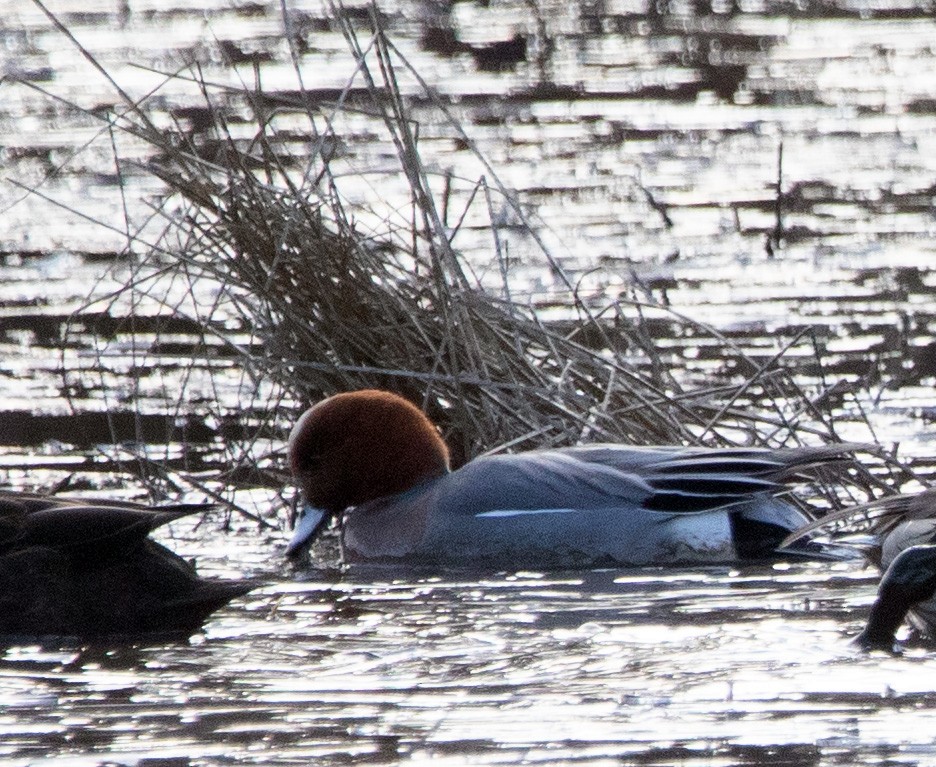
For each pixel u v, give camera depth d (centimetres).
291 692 741
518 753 652
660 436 1230
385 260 1265
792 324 1648
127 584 860
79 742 674
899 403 1405
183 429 1343
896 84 3034
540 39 3509
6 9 3825
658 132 2644
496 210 2086
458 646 820
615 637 832
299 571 1055
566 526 1073
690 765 635
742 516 1078
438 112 2728
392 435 1145
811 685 734
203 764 646
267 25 3481
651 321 1656
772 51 3388
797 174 2364
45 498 904
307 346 1255
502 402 1207
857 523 1148
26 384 1506
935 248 1977
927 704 705
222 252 1269
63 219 2122
